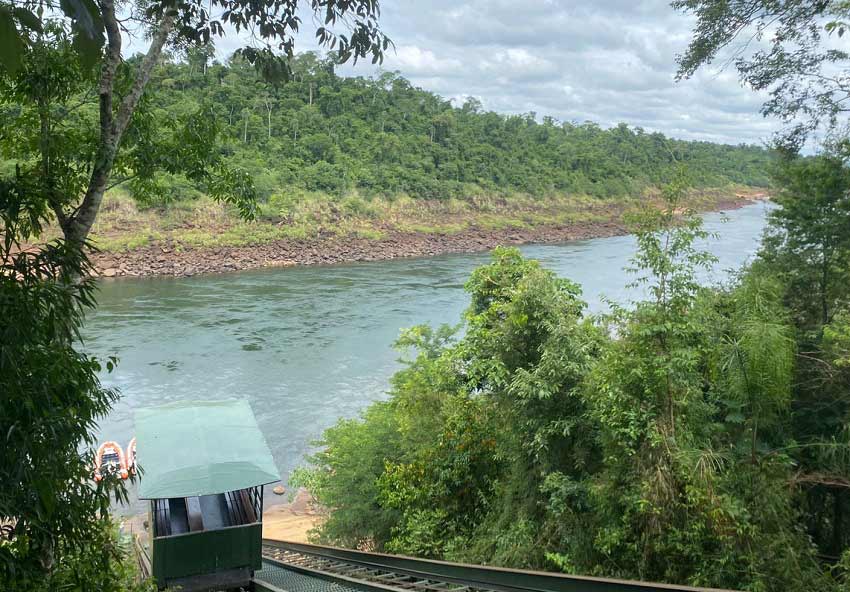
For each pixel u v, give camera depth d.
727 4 9.05
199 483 8.88
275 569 10.36
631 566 7.68
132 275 54.41
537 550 9.15
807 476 7.47
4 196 3.98
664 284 8.00
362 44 5.30
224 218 67.00
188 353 32.97
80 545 4.54
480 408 12.47
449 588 7.03
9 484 3.64
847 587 6.27
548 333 10.73
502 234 87.44
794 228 11.46
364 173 85.31
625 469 7.85
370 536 13.89
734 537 6.66
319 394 28.33
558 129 145.25
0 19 1.36
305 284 52.41
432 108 113.62
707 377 8.54
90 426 4.48
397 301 45.84
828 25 7.98
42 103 6.25
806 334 9.75
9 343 3.61
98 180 6.38
